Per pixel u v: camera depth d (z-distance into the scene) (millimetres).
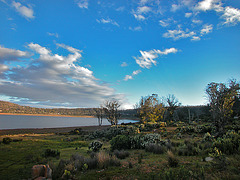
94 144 15352
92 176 6512
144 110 49656
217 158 7289
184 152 9750
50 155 12234
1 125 78938
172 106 54688
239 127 19562
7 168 8359
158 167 7297
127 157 10984
